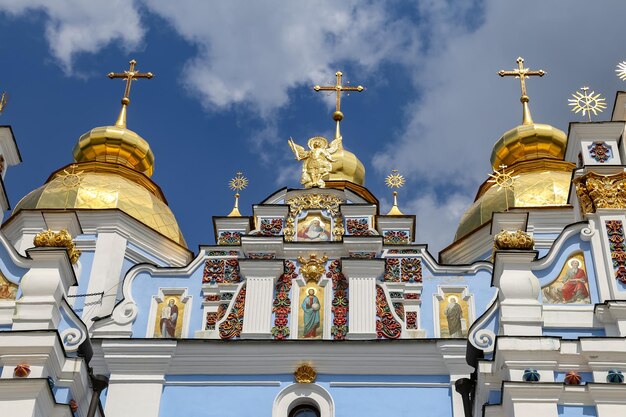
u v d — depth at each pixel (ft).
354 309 81.00
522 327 67.46
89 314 92.02
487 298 82.53
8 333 68.28
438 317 81.76
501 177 101.50
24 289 71.51
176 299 82.74
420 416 76.48
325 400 77.20
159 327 81.41
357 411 76.74
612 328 68.90
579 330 69.10
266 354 78.59
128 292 82.94
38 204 102.78
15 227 101.35
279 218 87.45
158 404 77.25
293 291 82.58
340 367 78.28
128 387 77.87
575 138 79.66
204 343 79.00
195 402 77.36
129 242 100.17
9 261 75.72
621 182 75.97
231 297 82.28
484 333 73.00
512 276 69.62
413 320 81.46
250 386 77.92
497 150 116.67
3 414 64.69
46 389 65.87
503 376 66.18
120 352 78.89
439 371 78.23
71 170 106.42
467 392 71.46
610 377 65.16
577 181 76.89
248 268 82.99
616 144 78.59
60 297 72.64
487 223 102.89
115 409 76.89
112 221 100.07
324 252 84.58
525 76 121.29
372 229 86.48
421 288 82.94
